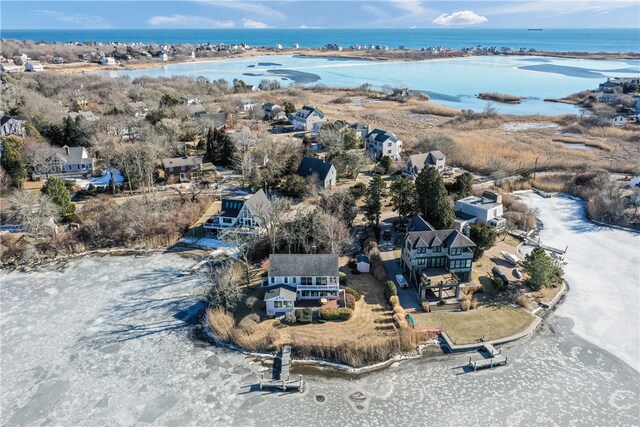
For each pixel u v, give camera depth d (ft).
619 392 136.15
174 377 143.74
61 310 177.27
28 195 235.40
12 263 211.82
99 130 346.33
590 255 214.48
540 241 227.81
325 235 203.92
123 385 140.56
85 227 230.07
